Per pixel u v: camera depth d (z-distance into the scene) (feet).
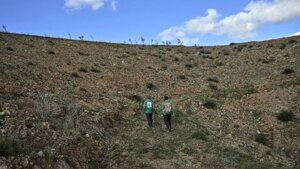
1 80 65.77
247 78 120.16
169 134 63.36
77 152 42.47
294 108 81.71
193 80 120.16
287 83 100.83
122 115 69.31
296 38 166.40
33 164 35.29
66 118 50.72
